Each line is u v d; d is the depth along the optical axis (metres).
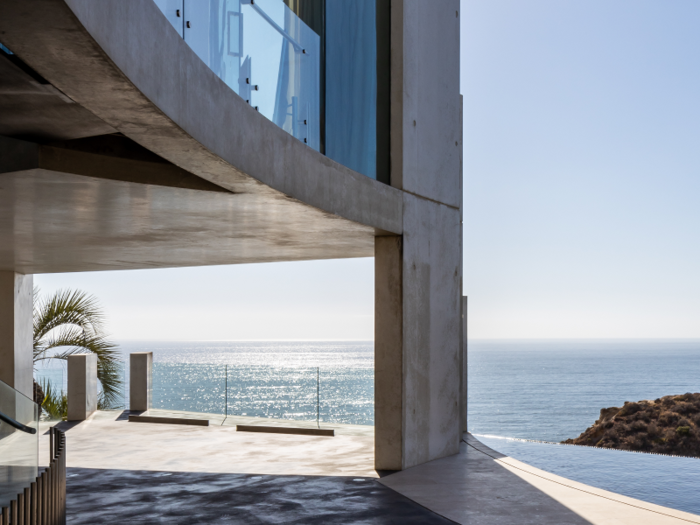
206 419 13.58
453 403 10.73
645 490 8.05
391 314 9.42
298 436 12.16
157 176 6.39
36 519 5.00
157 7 4.35
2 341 14.38
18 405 5.45
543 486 8.23
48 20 3.09
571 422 109.94
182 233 9.44
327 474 8.98
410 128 9.91
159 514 7.00
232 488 8.17
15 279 14.58
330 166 7.91
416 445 9.63
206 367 15.06
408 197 9.75
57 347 17.33
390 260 9.52
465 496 7.74
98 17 3.39
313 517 6.87
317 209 7.62
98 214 7.91
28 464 5.49
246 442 11.55
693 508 7.23
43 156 5.80
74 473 9.08
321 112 8.32
